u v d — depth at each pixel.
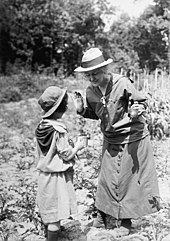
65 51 32.09
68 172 3.90
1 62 29.84
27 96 21.34
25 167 7.55
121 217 4.01
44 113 3.87
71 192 3.90
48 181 3.81
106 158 4.11
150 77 14.36
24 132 11.89
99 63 3.75
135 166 3.97
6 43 30.03
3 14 29.27
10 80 23.77
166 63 33.81
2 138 11.22
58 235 4.23
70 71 31.73
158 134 9.02
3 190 5.63
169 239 3.96
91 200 4.97
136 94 3.83
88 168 6.04
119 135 3.97
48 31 30.69
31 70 29.33
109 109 3.90
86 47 33.06
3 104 19.25
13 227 4.43
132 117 3.73
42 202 3.83
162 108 9.66
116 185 4.01
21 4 30.17
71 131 10.31
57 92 3.80
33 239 4.20
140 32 36.94
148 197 3.99
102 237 4.06
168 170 6.51
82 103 4.19
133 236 4.02
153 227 4.02
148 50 37.28
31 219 4.52
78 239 4.13
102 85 3.91
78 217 4.72
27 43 30.47
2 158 8.56
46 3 30.31
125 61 33.47
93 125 10.17
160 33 35.91
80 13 32.59
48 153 3.78
